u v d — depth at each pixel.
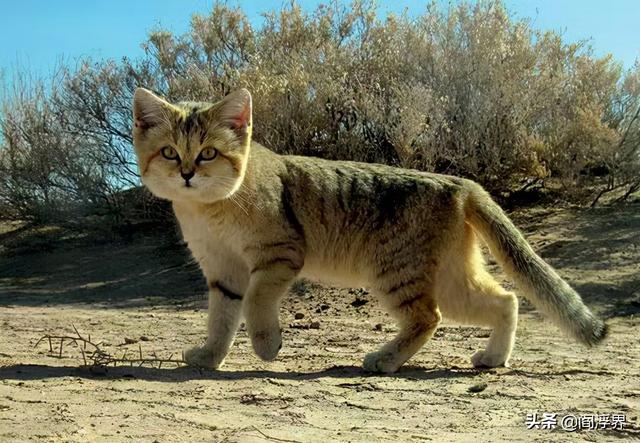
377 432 0.95
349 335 1.64
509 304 1.31
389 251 1.29
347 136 2.49
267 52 2.80
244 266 1.31
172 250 2.65
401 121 2.37
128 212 2.90
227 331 1.30
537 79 2.57
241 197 1.25
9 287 2.43
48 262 2.68
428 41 2.70
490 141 2.49
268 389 1.12
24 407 1.01
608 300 1.82
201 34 2.88
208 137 1.22
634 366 1.31
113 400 1.05
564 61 2.76
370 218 1.30
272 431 0.94
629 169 2.49
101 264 2.60
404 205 1.29
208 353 1.28
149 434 0.92
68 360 1.31
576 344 1.49
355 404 1.06
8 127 3.00
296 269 1.28
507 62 2.60
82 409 1.00
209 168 1.22
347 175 1.33
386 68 2.64
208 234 1.28
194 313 1.98
